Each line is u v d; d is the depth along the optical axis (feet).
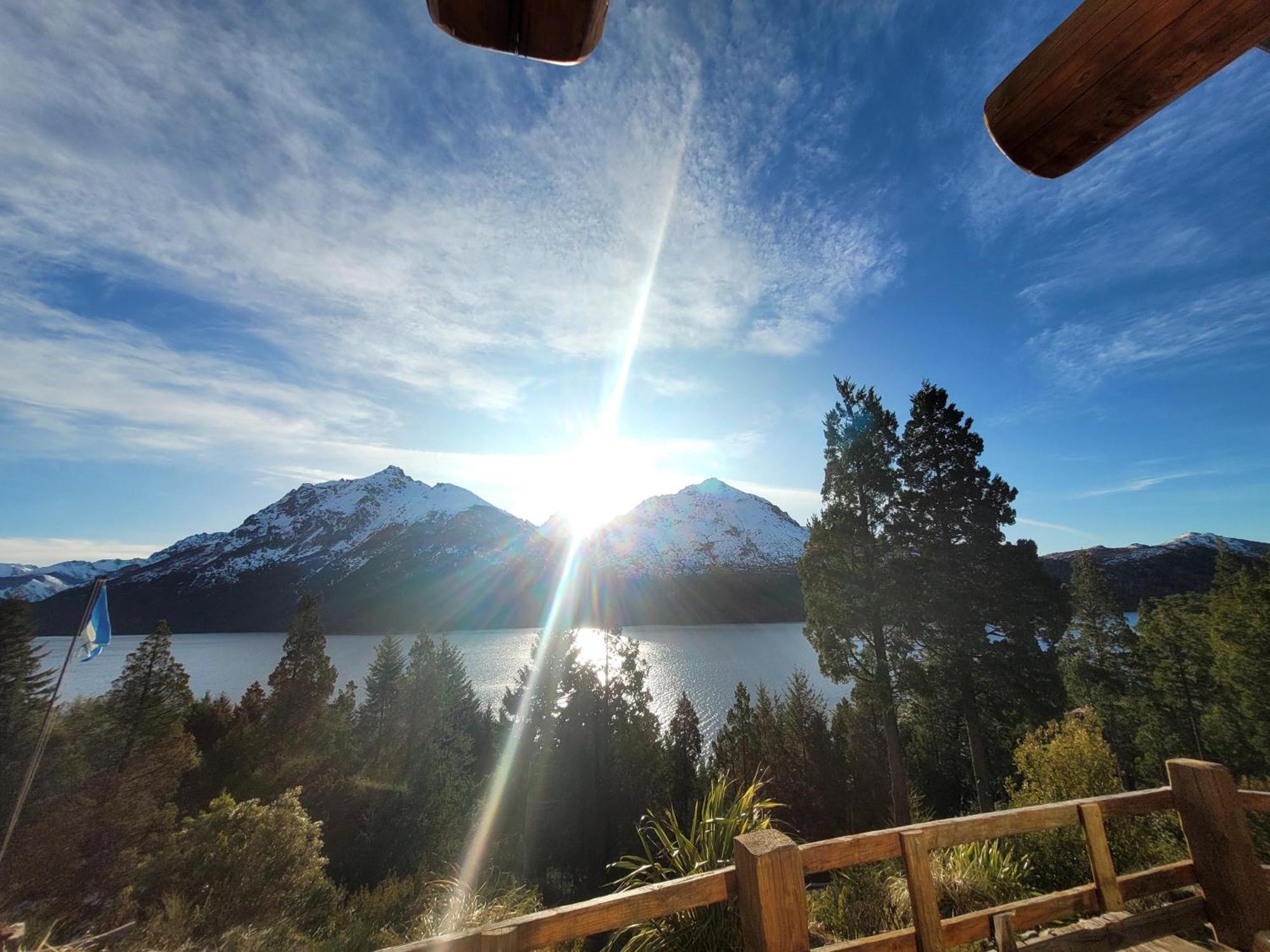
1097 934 7.72
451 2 2.25
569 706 84.79
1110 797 8.87
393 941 32.48
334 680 104.22
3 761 69.82
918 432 53.21
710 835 11.61
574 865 77.36
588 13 2.19
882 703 46.11
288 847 37.70
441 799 80.02
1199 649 76.13
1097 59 2.85
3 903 53.26
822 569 50.78
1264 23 2.43
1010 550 47.80
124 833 66.64
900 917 13.48
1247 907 7.83
